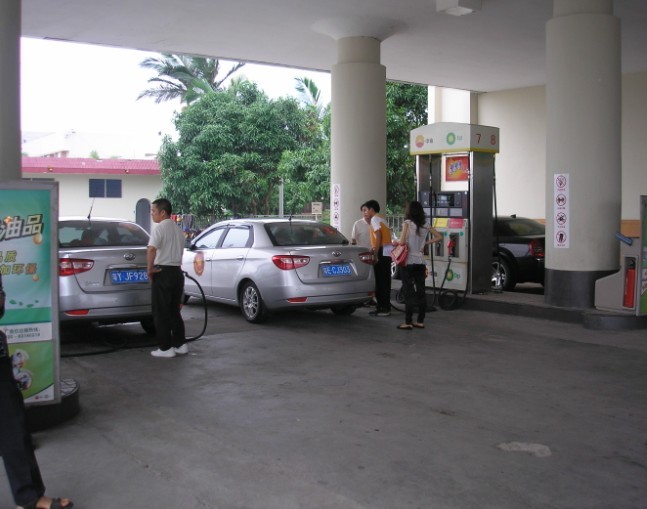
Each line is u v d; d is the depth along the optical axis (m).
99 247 8.65
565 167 9.84
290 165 22.80
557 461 4.62
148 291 8.40
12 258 5.01
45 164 25.83
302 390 6.41
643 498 4.06
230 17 12.38
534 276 12.64
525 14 12.24
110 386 6.62
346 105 12.90
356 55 12.98
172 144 22.92
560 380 6.70
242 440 5.06
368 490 4.17
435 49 14.71
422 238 9.43
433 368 7.20
